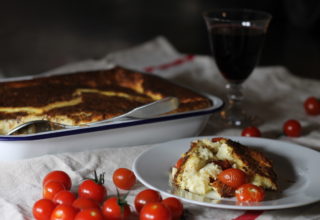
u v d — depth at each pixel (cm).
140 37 294
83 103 115
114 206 89
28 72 223
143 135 112
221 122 126
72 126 108
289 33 306
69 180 98
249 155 101
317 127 127
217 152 101
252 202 91
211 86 150
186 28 314
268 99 143
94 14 347
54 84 126
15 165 104
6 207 95
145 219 88
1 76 213
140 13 350
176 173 97
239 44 120
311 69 235
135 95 122
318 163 104
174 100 113
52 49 266
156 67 161
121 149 110
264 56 256
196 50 271
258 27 120
